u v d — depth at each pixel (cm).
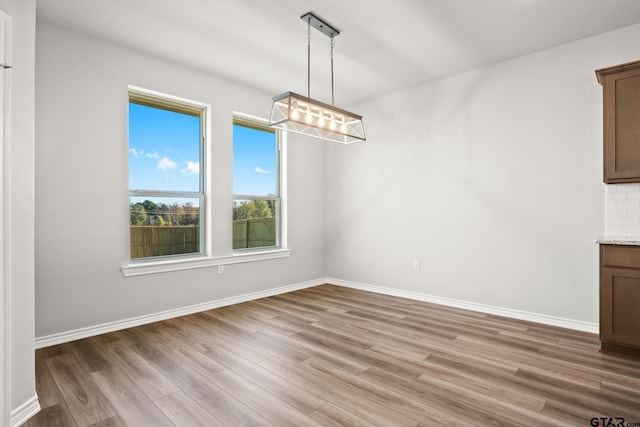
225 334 299
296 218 480
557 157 322
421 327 317
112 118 311
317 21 278
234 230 420
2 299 163
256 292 428
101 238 304
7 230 166
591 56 304
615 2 253
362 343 278
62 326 281
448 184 393
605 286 257
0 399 161
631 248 246
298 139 483
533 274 335
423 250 414
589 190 306
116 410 183
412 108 425
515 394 198
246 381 214
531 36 304
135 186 337
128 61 321
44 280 273
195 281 369
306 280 495
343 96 457
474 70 374
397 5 257
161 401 192
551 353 256
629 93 260
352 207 489
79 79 292
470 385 208
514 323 328
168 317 345
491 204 362
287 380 215
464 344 275
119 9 261
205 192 387
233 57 343
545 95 328
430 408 184
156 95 348
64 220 284
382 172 455
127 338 289
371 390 203
